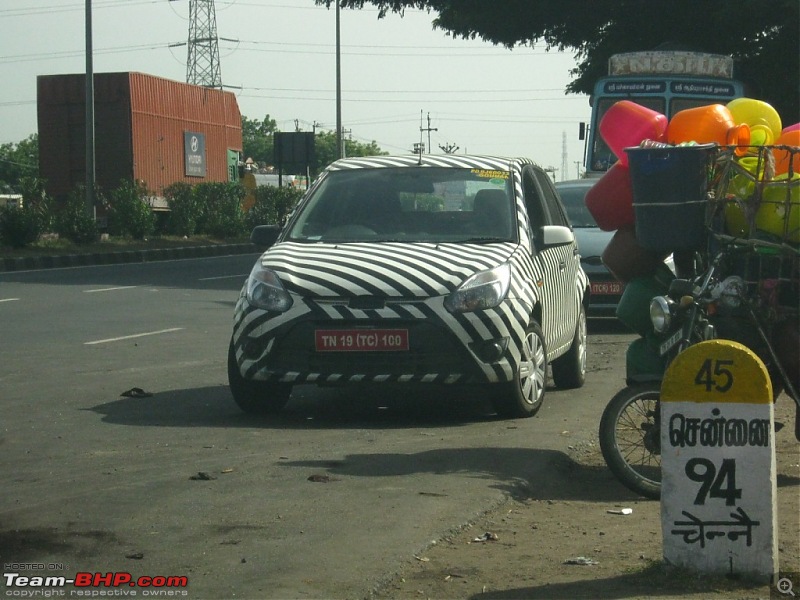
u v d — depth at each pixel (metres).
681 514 4.39
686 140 6.57
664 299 5.82
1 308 15.73
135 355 11.16
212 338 12.55
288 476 6.17
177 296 17.86
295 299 7.49
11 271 24.20
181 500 5.68
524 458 6.63
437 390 9.13
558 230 8.48
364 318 7.39
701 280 5.91
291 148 43.44
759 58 31.45
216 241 37.53
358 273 7.55
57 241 31.03
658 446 5.83
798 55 30.50
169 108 41.41
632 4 33.12
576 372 9.48
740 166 5.84
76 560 4.77
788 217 5.80
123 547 4.94
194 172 43.50
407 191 8.64
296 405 8.47
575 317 9.42
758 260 5.88
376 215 8.49
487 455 6.71
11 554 4.84
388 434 7.36
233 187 40.47
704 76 20.64
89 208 31.34
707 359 4.33
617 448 5.87
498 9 34.31
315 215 8.59
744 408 4.31
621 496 5.95
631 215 6.54
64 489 5.91
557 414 8.18
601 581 4.45
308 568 4.65
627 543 4.99
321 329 7.43
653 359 6.24
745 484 4.33
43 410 8.20
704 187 5.85
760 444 4.30
